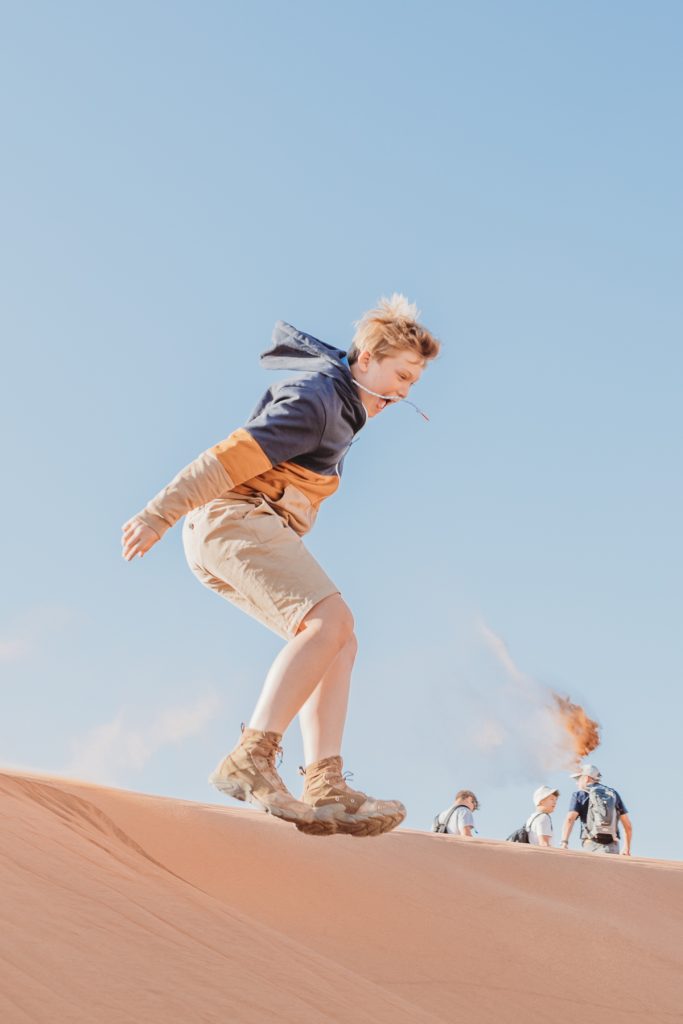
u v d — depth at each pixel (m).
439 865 5.37
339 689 3.56
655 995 4.04
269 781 3.36
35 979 1.76
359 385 3.79
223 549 3.62
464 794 10.30
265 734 3.38
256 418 3.63
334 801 3.40
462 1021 3.29
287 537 3.62
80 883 2.48
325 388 3.66
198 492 3.51
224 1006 1.96
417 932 4.28
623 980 4.18
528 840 10.61
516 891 5.29
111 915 2.30
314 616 3.52
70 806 3.98
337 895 4.52
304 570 3.57
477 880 5.29
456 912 4.67
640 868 6.31
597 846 10.32
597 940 4.65
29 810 3.22
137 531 3.46
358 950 3.87
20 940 1.91
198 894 2.99
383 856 5.25
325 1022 2.10
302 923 4.07
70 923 2.12
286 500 3.69
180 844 4.58
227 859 4.59
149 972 1.99
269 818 5.48
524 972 4.02
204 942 2.38
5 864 2.39
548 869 5.89
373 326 3.79
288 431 3.58
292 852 4.92
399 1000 2.68
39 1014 1.62
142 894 2.63
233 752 3.40
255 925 2.86
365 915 4.36
